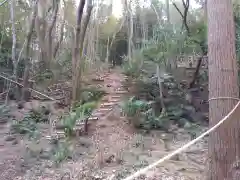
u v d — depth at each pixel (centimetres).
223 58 288
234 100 284
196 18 1077
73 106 710
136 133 636
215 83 291
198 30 888
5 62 1190
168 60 992
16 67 1084
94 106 628
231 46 291
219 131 283
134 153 484
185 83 974
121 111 735
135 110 709
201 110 848
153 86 898
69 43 1773
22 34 1323
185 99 855
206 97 891
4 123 736
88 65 1432
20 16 1354
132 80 956
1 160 438
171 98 859
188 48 917
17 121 701
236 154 279
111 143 511
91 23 1850
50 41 1250
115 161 431
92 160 425
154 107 827
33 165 416
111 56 2084
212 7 300
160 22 1659
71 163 425
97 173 380
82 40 809
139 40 1877
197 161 438
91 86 943
